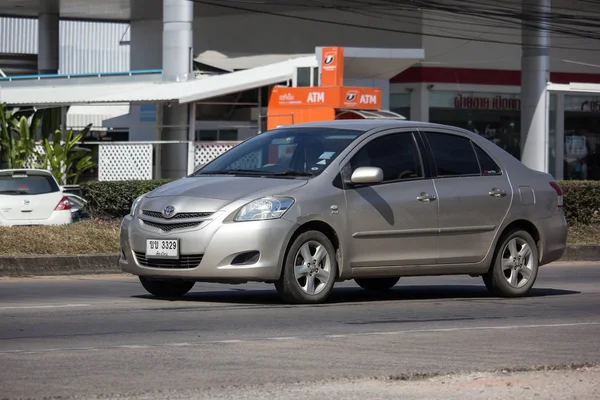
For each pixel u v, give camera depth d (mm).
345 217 26281
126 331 21344
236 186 25891
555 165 119688
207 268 24953
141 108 106250
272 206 25250
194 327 22000
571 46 118938
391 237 27094
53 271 37781
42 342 19844
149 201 26359
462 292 31453
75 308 25500
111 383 15727
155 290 28328
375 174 26203
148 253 25703
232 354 18406
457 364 17641
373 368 17125
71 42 143000
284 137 28109
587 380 16250
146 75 94938
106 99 80000
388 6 104375
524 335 21469
